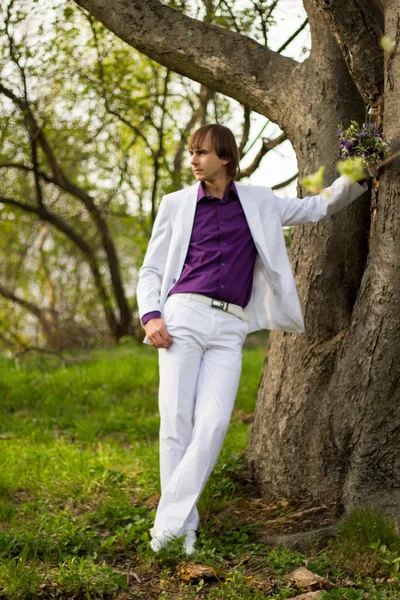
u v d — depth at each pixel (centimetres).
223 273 345
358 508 359
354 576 317
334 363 388
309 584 300
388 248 351
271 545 352
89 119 998
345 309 393
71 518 385
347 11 342
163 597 296
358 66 351
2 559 323
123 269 1524
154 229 361
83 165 1241
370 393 364
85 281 1517
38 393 711
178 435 348
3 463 480
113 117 990
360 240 389
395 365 356
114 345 1220
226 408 343
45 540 344
